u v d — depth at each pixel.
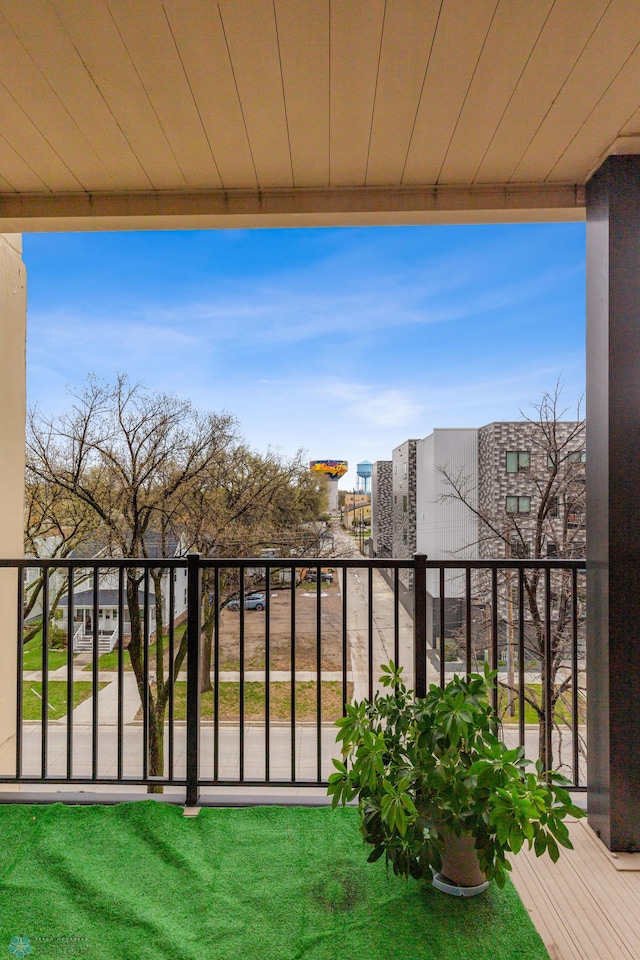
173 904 1.53
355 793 1.64
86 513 7.98
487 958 1.35
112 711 7.85
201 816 1.97
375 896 1.56
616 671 1.83
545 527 6.81
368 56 1.49
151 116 1.73
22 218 2.22
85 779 2.13
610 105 1.68
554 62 1.51
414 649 2.03
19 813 1.99
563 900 1.58
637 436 1.85
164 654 8.20
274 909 1.51
